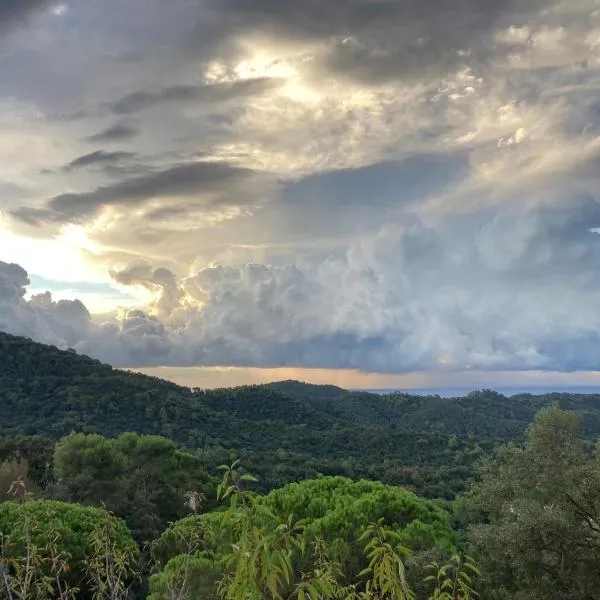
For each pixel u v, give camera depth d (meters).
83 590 16.19
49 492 36.94
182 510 40.97
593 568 13.91
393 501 20.56
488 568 15.50
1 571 7.61
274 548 4.43
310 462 76.69
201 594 12.59
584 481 14.30
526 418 152.38
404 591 5.02
